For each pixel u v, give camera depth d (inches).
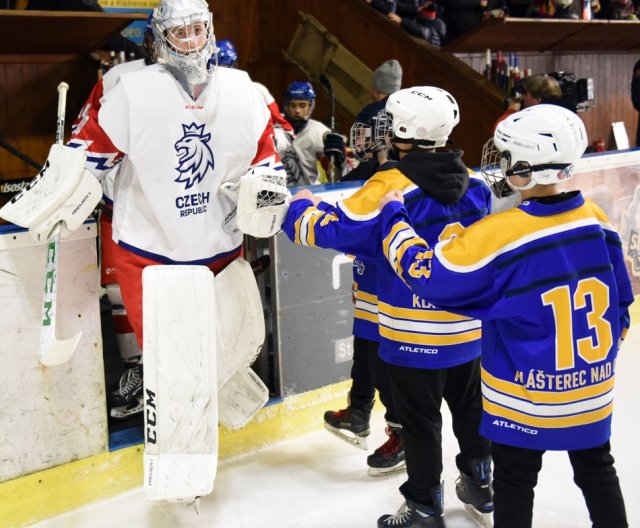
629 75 327.3
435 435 94.2
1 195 181.9
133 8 217.5
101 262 110.9
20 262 96.0
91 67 187.5
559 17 270.5
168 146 93.9
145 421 95.8
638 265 176.1
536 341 74.8
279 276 120.9
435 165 88.8
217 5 269.1
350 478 113.8
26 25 158.6
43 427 101.3
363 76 262.5
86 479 105.7
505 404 77.1
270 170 94.9
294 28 283.9
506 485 78.7
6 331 96.5
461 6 262.8
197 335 96.4
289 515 104.2
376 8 258.8
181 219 97.2
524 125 74.9
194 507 105.1
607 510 77.2
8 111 180.1
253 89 99.4
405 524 95.5
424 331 91.2
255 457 120.0
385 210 85.0
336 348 129.5
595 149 301.4
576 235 75.2
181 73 92.8
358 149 104.0
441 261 75.8
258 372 125.0
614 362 77.8
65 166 91.0
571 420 75.3
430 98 90.2
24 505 101.0
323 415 127.6
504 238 74.2
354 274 110.3
